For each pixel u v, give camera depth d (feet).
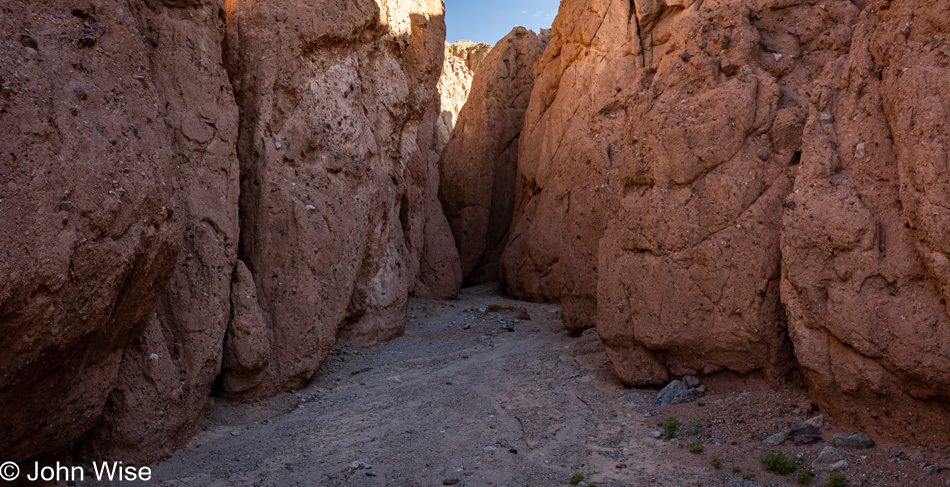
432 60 46.26
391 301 39.19
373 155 35.83
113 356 19.93
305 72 31.76
